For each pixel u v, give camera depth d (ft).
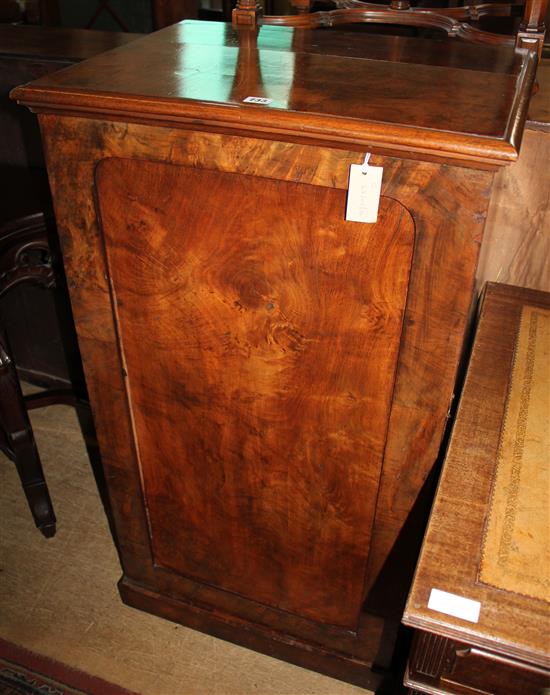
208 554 4.91
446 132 2.82
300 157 3.07
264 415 4.02
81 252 3.79
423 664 3.00
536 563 2.94
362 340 3.52
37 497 5.82
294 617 4.91
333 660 4.92
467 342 5.15
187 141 3.20
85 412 7.44
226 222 3.42
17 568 5.78
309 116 2.93
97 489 6.53
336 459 4.01
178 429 4.33
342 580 4.54
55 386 7.73
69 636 5.29
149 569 5.22
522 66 3.96
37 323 7.36
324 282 3.42
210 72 3.58
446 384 3.47
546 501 3.21
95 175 3.50
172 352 4.00
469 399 3.81
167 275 3.71
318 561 4.52
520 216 4.65
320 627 4.85
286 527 4.46
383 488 3.98
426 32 7.66
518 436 3.57
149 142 3.26
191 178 3.34
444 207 2.99
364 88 3.39
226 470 4.38
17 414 5.49
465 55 4.19
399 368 3.51
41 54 5.57
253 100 3.11
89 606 5.51
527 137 4.32
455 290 3.18
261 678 5.04
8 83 5.82
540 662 2.63
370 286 3.34
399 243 3.17
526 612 2.76
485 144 2.74
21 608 5.48
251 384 3.93
